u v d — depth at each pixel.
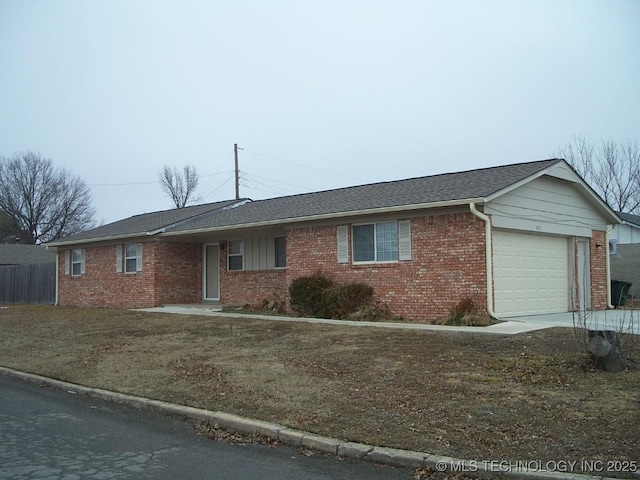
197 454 6.57
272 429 7.09
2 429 7.69
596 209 19.94
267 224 19.62
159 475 5.84
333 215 17.61
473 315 14.71
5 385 10.91
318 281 18.00
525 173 16.56
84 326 17.92
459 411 7.33
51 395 9.92
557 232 17.80
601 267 20.02
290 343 12.73
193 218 24.30
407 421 7.08
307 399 8.23
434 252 15.93
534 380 8.59
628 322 13.70
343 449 6.42
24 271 31.47
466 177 18.28
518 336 12.07
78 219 56.16
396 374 9.36
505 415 7.09
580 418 6.84
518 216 16.25
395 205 16.34
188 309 21.52
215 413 7.89
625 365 9.07
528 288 16.70
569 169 17.94
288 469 6.03
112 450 6.73
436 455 5.99
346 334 13.41
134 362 11.62
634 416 6.80
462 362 9.95
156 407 8.61
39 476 5.81
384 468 6.02
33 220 53.50
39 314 22.97
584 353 10.05
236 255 23.73
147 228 24.05
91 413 8.59
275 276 22.12
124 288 24.84
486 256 14.95
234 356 11.60
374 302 17.11
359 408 7.68
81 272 27.41
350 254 17.78
